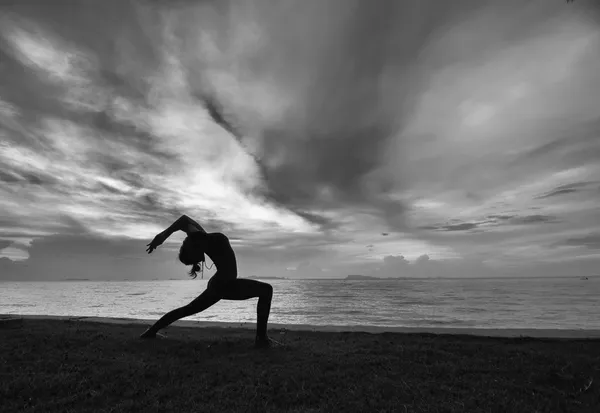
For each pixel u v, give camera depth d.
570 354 6.04
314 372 4.88
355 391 4.20
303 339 7.47
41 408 3.70
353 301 48.59
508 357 5.87
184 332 8.19
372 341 7.18
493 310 31.02
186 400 3.93
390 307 35.78
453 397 4.07
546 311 29.64
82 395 4.04
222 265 6.64
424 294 71.69
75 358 5.56
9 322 8.90
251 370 5.01
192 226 6.79
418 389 4.30
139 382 4.50
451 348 6.50
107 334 7.58
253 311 27.56
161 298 58.66
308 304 42.09
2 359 5.41
